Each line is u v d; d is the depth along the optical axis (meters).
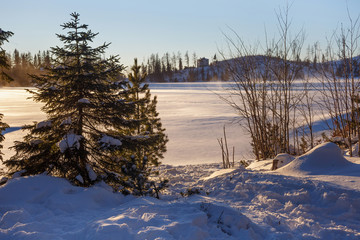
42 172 6.80
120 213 4.63
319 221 4.54
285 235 4.02
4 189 5.39
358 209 4.65
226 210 4.46
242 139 21.45
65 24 6.80
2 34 8.48
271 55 10.41
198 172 11.30
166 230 3.78
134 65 9.80
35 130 6.75
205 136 22.98
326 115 22.52
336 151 6.58
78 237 3.82
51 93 6.64
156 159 10.09
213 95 64.12
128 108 7.19
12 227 4.18
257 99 10.68
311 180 5.56
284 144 10.24
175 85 110.88
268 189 5.60
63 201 5.18
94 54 7.07
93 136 7.20
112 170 7.42
